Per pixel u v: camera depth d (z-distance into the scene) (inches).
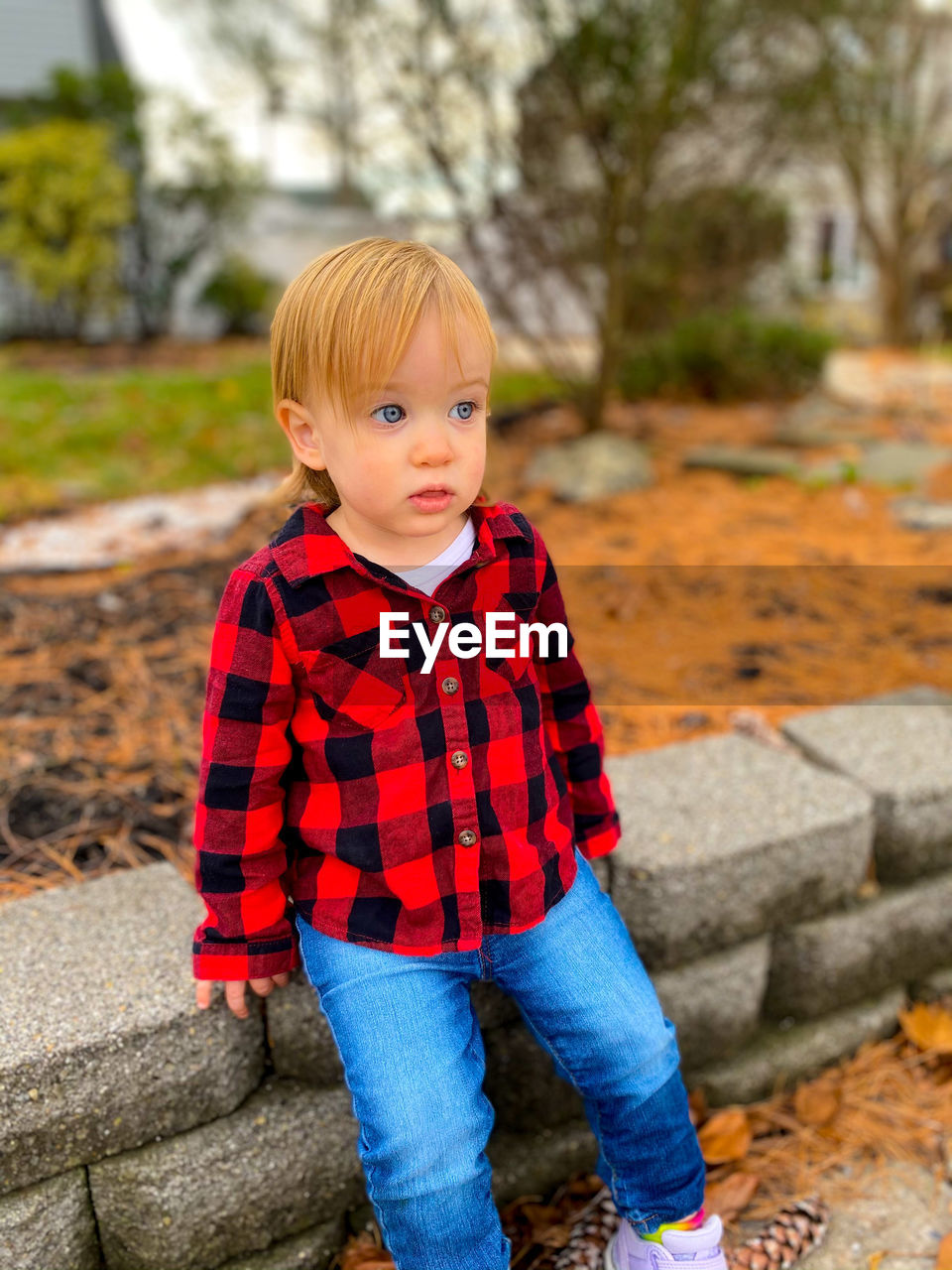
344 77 215.8
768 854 69.0
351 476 47.8
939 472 197.0
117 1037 52.0
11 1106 50.3
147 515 182.1
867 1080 75.4
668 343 286.5
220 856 51.2
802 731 85.7
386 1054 49.6
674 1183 55.0
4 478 199.6
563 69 186.7
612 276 212.5
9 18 439.8
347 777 50.9
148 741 89.8
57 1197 52.8
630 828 69.9
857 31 301.4
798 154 287.6
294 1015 57.8
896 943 77.4
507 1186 65.9
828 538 160.1
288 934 53.5
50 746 88.2
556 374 226.5
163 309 462.0
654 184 211.8
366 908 51.6
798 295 378.9
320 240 461.7
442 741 50.9
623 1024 53.6
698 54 188.1
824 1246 63.5
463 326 46.4
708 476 200.4
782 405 283.6
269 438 239.9
